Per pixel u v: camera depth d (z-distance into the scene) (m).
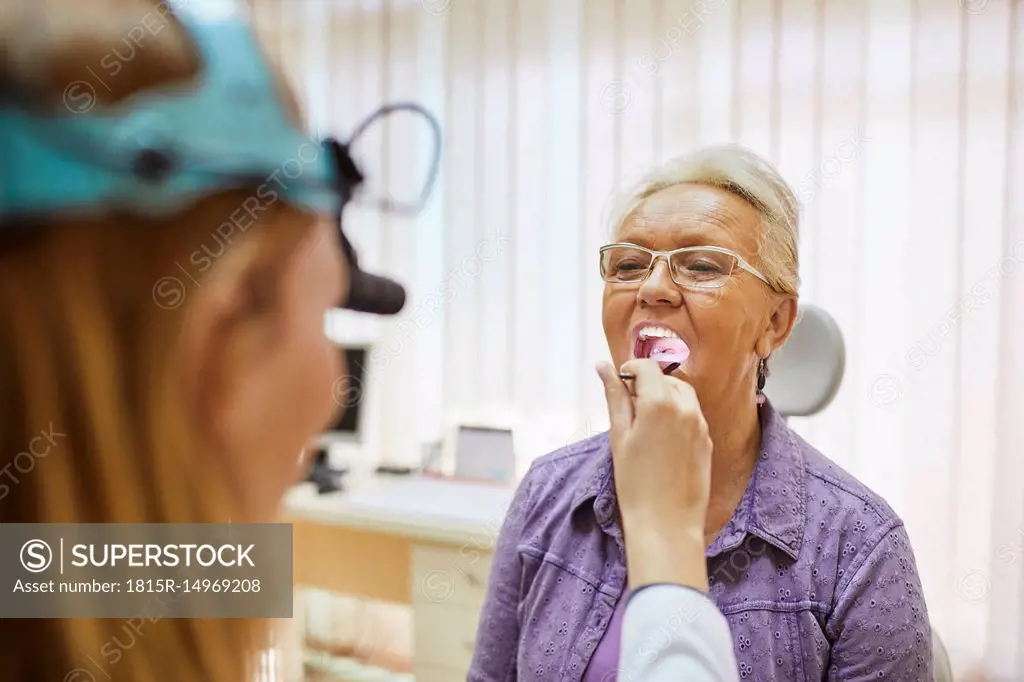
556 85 0.94
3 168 0.22
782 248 0.62
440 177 0.93
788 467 0.62
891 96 0.91
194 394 0.25
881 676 0.54
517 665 0.67
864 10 0.90
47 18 0.23
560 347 0.91
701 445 0.49
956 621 0.95
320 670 0.75
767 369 0.70
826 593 0.57
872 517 0.59
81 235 0.23
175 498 0.25
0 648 0.26
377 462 1.03
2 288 0.23
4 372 0.23
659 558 0.45
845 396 0.95
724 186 0.63
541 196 0.93
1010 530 0.92
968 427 0.92
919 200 0.91
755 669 0.55
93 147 0.22
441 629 0.91
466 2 0.93
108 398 0.23
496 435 0.97
